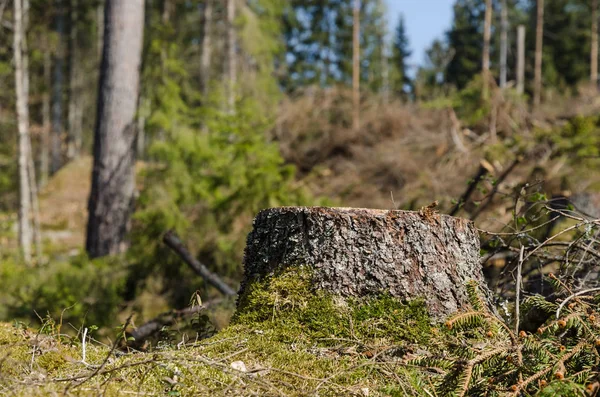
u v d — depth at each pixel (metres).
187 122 9.17
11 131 16.91
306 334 2.65
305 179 12.48
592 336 2.18
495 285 3.58
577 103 13.94
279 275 2.82
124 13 9.54
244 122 8.73
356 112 14.23
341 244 2.74
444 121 12.80
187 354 2.43
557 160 9.86
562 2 38.62
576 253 3.43
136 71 9.58
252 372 2.32
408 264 2.71
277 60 25.48
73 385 2.17
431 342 2.52
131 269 6.58
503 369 2.20
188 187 7.86
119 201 9.27
